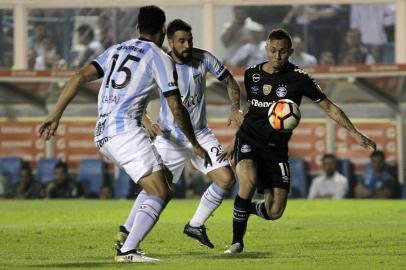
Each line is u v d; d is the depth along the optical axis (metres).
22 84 73.75
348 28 76.62
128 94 31.14
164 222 50.03
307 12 76.31
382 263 30.95
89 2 75.75
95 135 31.86
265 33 76.75
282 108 35.19
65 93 30.86
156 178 31.31
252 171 35.22
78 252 36.03
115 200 71.19
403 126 71.38
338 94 72.12
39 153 74.44
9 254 35.34
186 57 37.09
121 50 31.50
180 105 31.03
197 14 75.00
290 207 61.59
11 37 76.62
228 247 37.69
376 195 70.56
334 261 31.47
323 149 72.00
